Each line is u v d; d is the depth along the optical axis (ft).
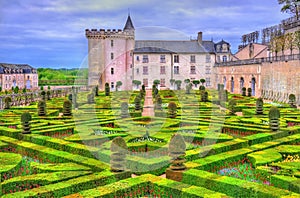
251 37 278.67
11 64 291.38
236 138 53.93
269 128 61.98
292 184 32.53
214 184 34.17
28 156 50.16
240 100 125.90
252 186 32.19
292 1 182.60
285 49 167.53
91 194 31.45
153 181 34.86
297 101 131.03
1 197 30.32
